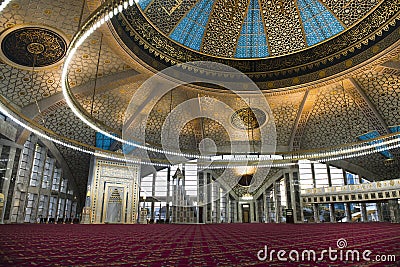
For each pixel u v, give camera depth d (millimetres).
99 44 9414
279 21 11250
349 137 14898
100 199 13312
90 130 13617
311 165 17500
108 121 13195
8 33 8164
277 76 11836
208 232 5898
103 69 10602
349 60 10438
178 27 10672
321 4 10398
